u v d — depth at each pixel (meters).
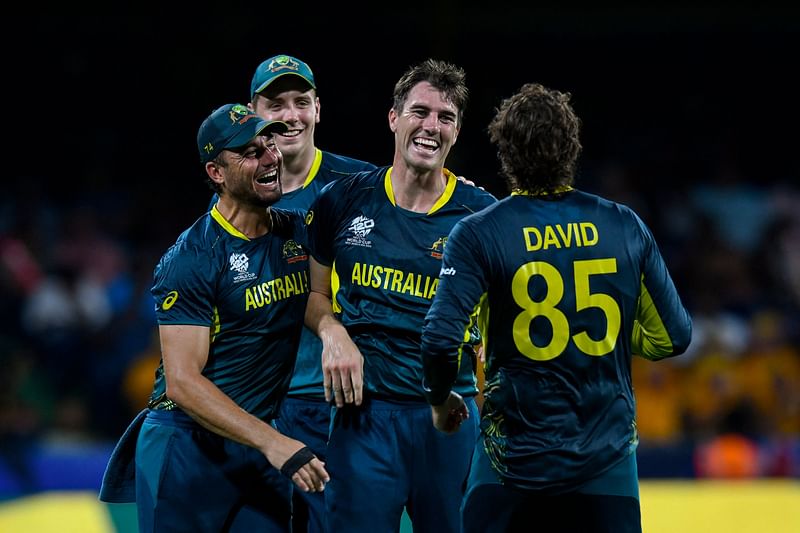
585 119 53.38
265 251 15.78
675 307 13.80
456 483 16.56
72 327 41.72
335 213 16.75
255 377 15.95
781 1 52.41
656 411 37.84
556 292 13.29
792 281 46.22
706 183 51.94
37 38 51.94
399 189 16.55
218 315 15.56
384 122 51.12
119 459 16.58
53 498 27.06
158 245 46.88
